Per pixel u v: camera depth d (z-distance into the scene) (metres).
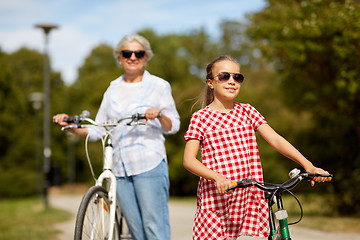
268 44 11.80
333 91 11.30
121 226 4.17
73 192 53.12
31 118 58.03
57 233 9.32
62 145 59.88
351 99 10.70
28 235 8.95
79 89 59.19
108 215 3.88
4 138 50.22
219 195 3.14
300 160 3.05
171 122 4.12
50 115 58.34
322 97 11.82
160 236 4.02
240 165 3.15
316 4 10.89
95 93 35.34
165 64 48.78
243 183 2.73
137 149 4.04
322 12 10.74
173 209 17.42
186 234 8.58
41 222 12.43
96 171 29.00
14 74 64.94
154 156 4.05
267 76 39.66
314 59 11.17
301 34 10.67
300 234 7.85
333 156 12.78
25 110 54.31
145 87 4.25
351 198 11.99
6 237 8.66
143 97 4.23
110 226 3.81
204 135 3.21
